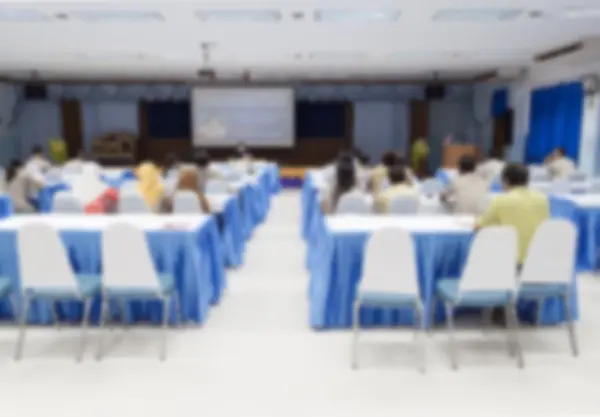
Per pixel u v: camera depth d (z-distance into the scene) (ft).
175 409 8.77
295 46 27.76
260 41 26.04
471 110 50.78
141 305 12.23
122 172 30.55
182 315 12.19
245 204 22.21
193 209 14.74
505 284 9.93
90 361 10.49
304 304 13.84
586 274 16.30
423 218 12.96
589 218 15.78
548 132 35.96
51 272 10.16
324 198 16.07
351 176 15.39
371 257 9.81
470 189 15.62
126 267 10.19
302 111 50.83
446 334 11.78
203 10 19.01
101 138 48.57
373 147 51.60
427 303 11.60
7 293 10.93
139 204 15.15
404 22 21.44
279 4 17.71
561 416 8.59
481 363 10.44
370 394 9.25
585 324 12.40
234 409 8.77
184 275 11.93
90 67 38.17
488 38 25.29
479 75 44.21
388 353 10.86
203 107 49.32
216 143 49.83
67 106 49.42
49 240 9.91
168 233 11.60
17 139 49.39
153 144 51.16
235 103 49.29
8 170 21.86
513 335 11.02
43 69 39.55
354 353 10.23
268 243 21.75
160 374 9.96
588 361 10.52
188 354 10.80
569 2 17.52
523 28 22.74
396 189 14.33
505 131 43.24
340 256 11.68
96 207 17.10
